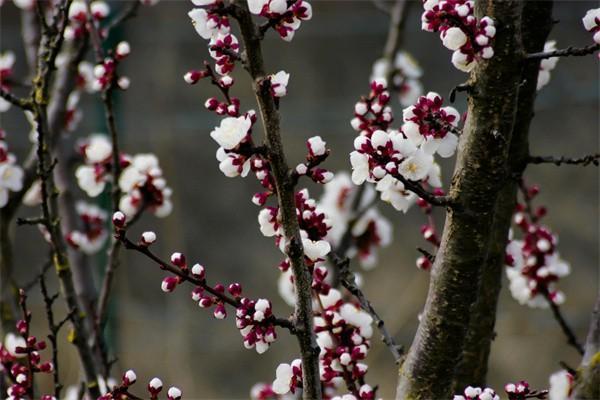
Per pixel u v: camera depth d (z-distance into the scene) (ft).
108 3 25.88
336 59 41.75
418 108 10.28
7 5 40.96
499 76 9.88
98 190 16.55
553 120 40.70
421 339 11.02
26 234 40.19
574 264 40.09
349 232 18.72
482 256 10.53
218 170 41.50
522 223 15.43
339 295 12.28
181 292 39.78
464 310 10.70
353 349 11.66
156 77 41.50
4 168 14.84
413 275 39.01
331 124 40.81
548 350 38.55
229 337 39.52
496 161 10.14
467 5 9.71
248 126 9.48
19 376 11.78
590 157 11.42
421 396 11.03
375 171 9.90
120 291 39.47
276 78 9.75
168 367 38.88
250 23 9.61
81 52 17.16
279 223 10.58
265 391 16.05
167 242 40.70
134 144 40.98
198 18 10.14
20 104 13.67
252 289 40.83
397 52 20.66
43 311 37.99
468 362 13.16
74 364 33.94
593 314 10.49
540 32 12.32
